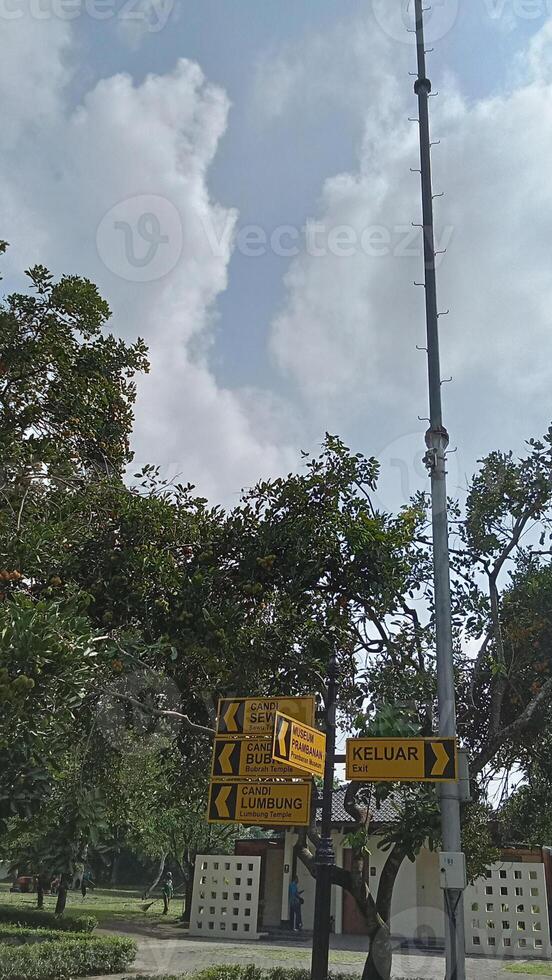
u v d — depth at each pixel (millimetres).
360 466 9531
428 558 10383
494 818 10703
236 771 6750
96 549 8711
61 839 6660
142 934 15594
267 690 8844
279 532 8789
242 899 15992
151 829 15469
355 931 18812
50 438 9430
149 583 8477
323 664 8469
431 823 8539
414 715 9156
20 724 5465
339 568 9047
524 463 10227
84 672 5836
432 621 10031
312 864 8984
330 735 7852
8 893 23516
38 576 7855
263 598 8797
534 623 9852
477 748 10523
